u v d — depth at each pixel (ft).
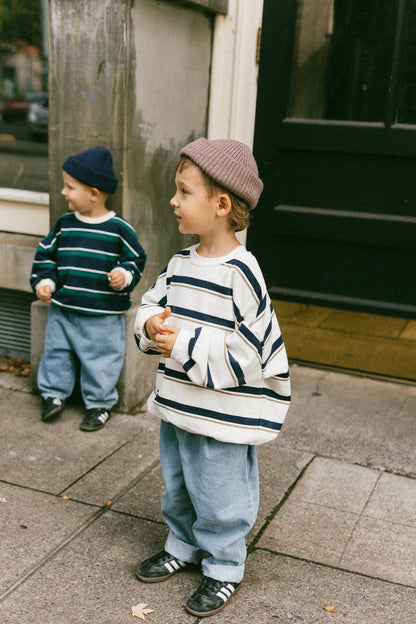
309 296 13.15
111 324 10.89
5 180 13.23
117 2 10.07
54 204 11.34
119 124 10.54
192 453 7.04
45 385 11.36
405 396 12.53
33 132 14.87
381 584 7.59
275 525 8.62
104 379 11.03
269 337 6.64
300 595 7.37
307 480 9.70
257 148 12.78
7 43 14.30
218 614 7.04
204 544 7.22
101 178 10.17
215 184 6.36
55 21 10.53
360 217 12.42
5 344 13.52
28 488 9.19
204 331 6.42
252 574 7.68
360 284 12.85
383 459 10.34
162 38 11.03
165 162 11.77
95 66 10.46
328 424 11.36
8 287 12.69
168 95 11.48
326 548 8.20
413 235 12.21
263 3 12.09
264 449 10.50
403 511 9.03
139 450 10.36
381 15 11.59
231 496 7.00
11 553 7.84
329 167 12.48
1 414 11.32
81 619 6.88
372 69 11.85
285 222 12.91
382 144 12.01
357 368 13.35
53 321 11.11
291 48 12.14
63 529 8.34
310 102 12.33
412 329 12.71
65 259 10.71
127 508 8.85
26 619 6.83
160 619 6.94
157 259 12.05
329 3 11.80
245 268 6.44
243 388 6.66
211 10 11.84
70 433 10.80
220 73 12.52
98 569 7.66
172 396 6.79
